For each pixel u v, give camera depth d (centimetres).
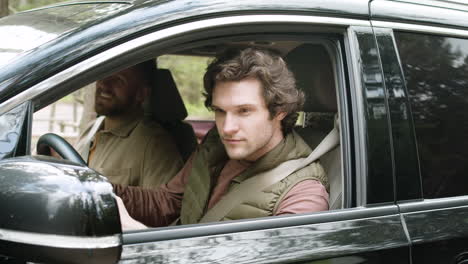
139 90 265
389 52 208
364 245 183
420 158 209
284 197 204
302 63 230
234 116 199
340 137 202
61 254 128
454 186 215
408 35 215
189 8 175
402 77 209
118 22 166
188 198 229
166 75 289
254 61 195
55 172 135
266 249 170
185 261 158
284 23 190
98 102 261
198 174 227
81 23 168
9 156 147
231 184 217
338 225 186
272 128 204
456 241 201
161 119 291
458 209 209
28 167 137
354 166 197
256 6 185
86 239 128
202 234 167
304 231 179
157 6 173
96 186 132
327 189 213
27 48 160
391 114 203
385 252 186
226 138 201
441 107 216
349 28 202
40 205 130
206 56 305
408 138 204
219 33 179
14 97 151
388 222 193
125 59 164
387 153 199
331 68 224
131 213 240
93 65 159
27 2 774
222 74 195
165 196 243
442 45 222
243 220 175
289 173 207
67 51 159
